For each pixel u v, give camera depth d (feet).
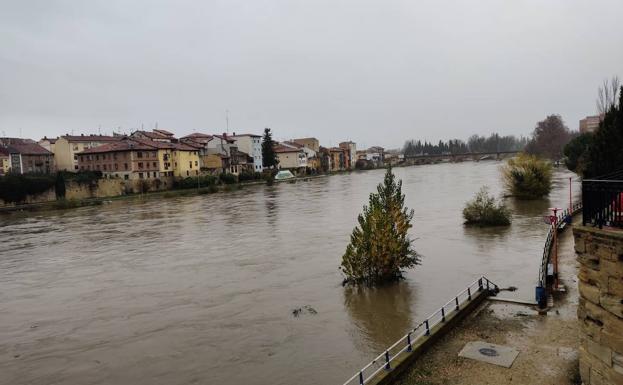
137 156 310.04
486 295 66.64
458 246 107.45
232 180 368.48
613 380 30.81
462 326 55.83
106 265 107.76
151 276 95.66
